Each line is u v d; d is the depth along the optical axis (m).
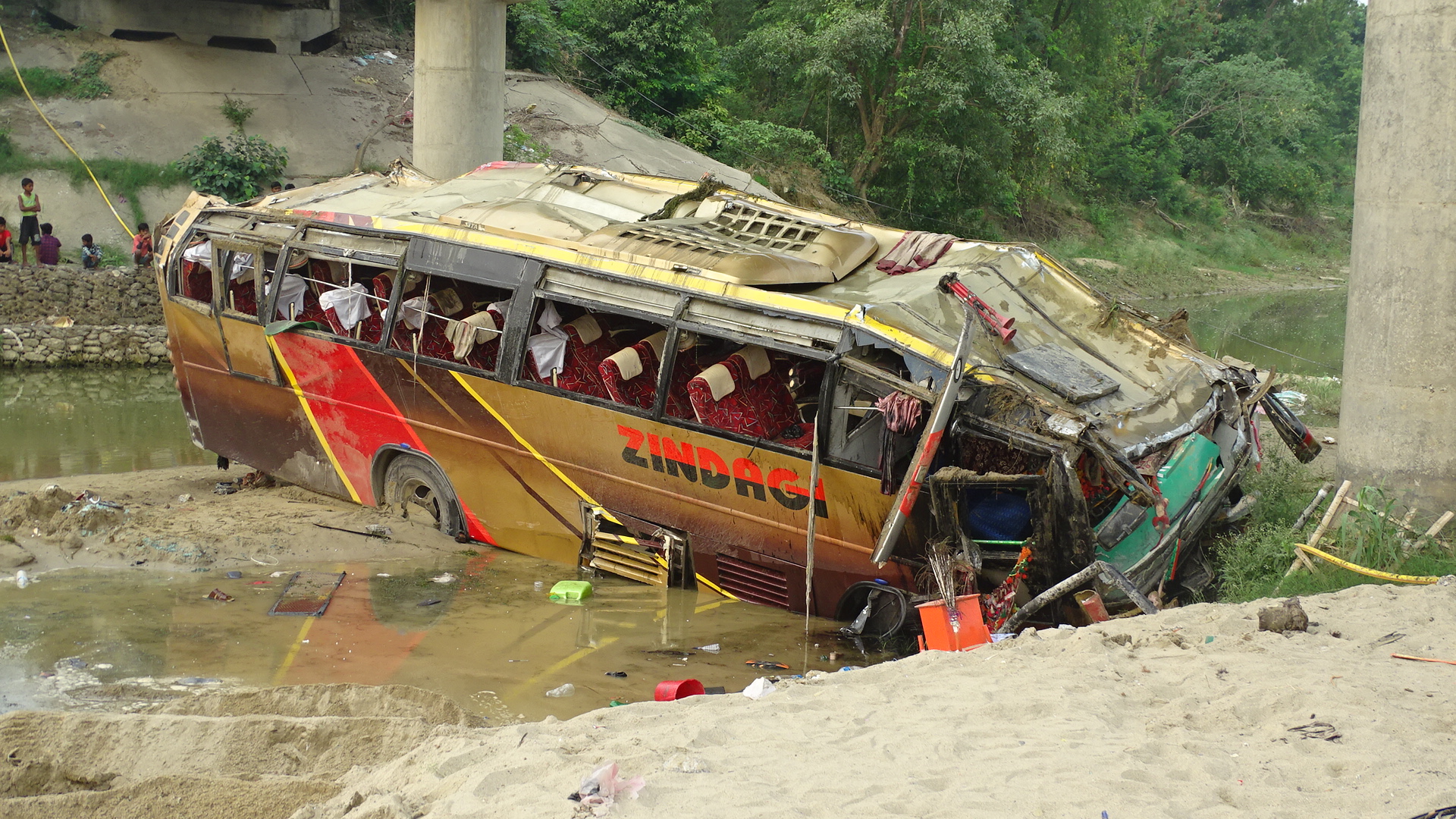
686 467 8.24
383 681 6.93
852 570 7.75
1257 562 7.96
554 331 8.86
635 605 8.46
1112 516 7.30
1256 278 44.62
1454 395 8.31
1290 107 54.12
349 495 10.58
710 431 7.98
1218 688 5.11
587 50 31.83
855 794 4.01
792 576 8.09
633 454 8.50
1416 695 4.94
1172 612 6.49
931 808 3.88
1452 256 8.22
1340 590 7.05
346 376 10.05
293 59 27.64
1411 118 8.23
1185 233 48.53
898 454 7.34
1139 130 49.78
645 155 28.06
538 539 9.44
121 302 20.34
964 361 6.80
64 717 5.33
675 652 7.53
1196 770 4.18
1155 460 7.57
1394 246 8.44
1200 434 8.03
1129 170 47.47
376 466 10.26
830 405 7.46
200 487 11.42
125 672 6.98
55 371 19.17
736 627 8.02
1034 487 6.82
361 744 5.14
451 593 8.68
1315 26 62.34
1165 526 7.23
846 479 7.47
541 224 9.53
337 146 25.28
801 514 7.82
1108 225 44.41
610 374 8.39
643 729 4.82
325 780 4.73
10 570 8.89
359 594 8.61
